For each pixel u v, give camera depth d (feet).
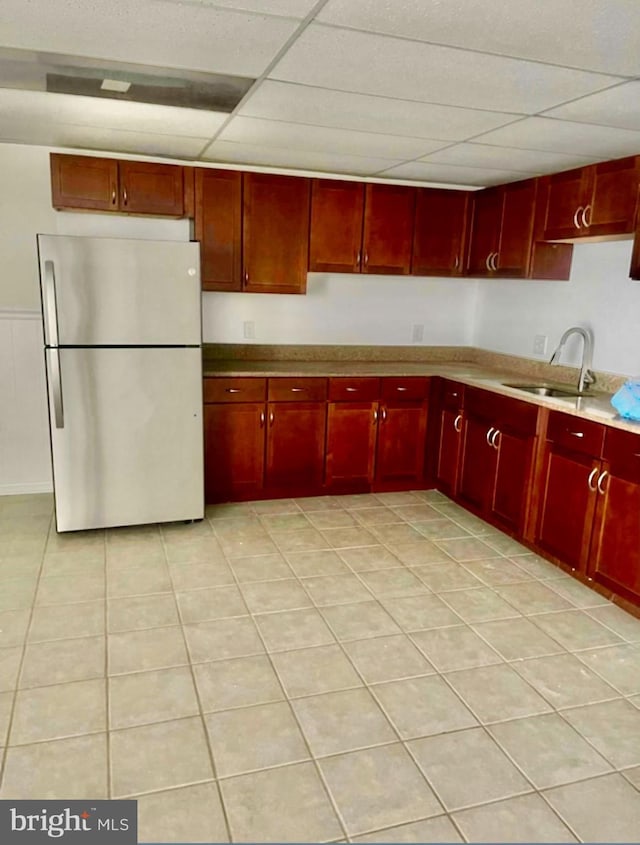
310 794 5.74
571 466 9.95
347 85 7.47
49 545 10.84
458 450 13.12
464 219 14.08
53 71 7.30
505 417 11.53
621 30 5.64
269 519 12.36
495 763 6.22
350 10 5.46
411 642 8.25
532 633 8.56
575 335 12.55
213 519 12.26
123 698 6.95
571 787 5.95
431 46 6.20
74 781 5.78
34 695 6.94
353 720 6.75
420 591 9.63
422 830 5.41
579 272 12.41
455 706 7.04
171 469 11.47
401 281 15.05
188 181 12.16
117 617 8.58
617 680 7.61
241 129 9.77
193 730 6.50
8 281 12.37
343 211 13.23
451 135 9.55
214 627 8.42
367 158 11.52
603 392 11.76
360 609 9.04
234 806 5.57
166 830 5.30
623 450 8.90
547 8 5.26
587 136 9.11
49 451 13.32
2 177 11.91
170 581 9.66
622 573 9.09
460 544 11.43
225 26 5.93
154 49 6.57
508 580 10.08
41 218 12.26
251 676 7.42
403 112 8.48
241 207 12.57
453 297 15.57
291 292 13.26
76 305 10.29
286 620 8.66
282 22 5.79
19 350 12.71
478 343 15.66
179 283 10.81
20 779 5.78
